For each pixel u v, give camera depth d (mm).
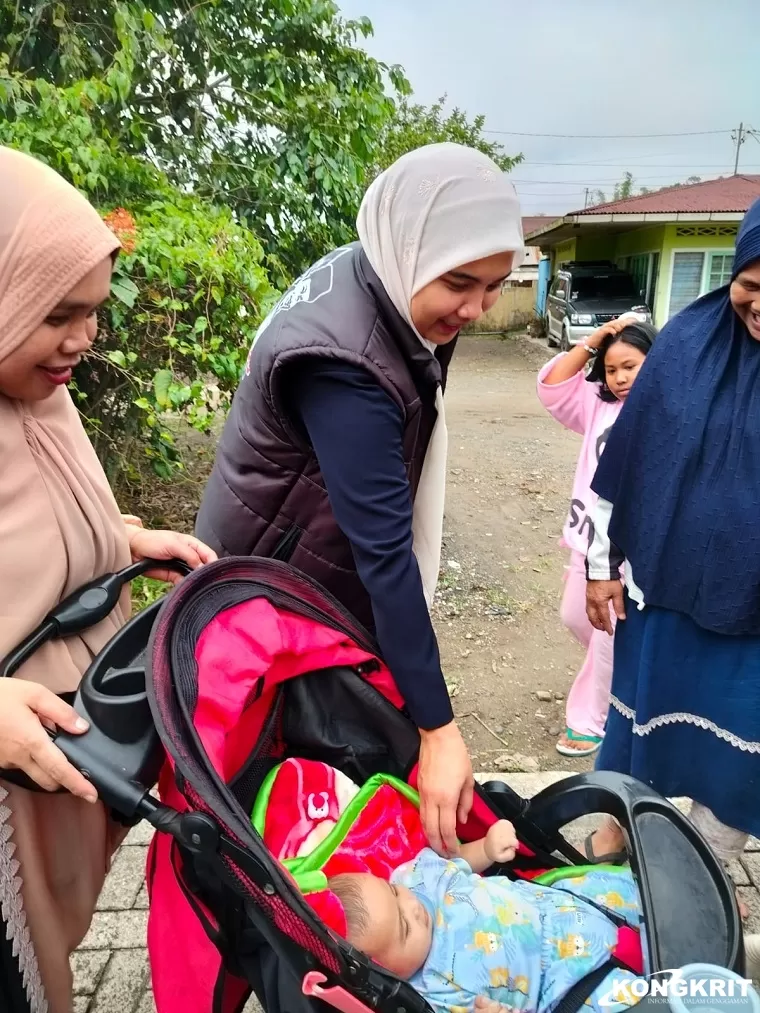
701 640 1847
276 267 5383
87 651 1376
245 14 5758
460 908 1451
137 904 2244
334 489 1393
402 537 1379
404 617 1366
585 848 2207
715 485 1749
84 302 1209
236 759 1498
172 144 5629
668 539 1821
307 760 1595
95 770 1080
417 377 1520
